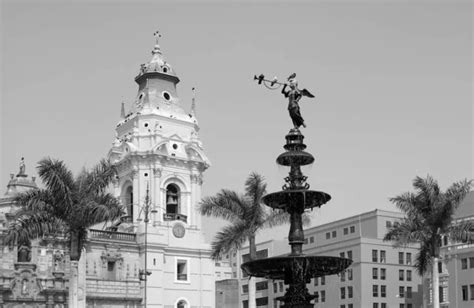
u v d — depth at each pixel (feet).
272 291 453.58
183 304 317.42
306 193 108.99
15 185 302.04
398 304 388.78
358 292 382.01
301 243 112.06
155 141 321.93
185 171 328.49
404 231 192.34
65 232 173.99
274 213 178.19
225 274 499.10
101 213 163.63
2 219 280.31
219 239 179.63
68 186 164.66
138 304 301.43
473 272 328.90
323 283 407.85
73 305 165.58
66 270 293.02
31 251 288.71
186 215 326.85
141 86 341.82
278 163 114.21
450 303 337.31
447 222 188.34
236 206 178.09
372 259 388.16
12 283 281.13
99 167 171.83
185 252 321.11
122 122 335.47
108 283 294.87
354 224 424.87
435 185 190.70
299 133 115.14
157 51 343.05
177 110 335.67
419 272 195.21
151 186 317.01
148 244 308.40
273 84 116.06
